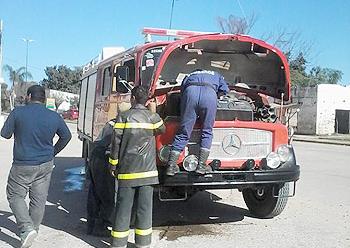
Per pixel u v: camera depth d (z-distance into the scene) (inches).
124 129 229.0
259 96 316.2
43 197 241.3
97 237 262.2
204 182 256.2
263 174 267.3
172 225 293.7
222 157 265.1
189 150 256.1
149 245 236.7
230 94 297.6
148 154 231.6
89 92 465.1
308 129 1603.1
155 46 292.4
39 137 233.3
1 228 274.8
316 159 732.7
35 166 232.7
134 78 297.1
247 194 331.6
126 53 323.0
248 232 279.0
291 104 304.8
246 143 268.8
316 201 374.3
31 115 232.7
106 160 260.4
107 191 260.2
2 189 390.6
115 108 320.2
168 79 292.8
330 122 1599.4
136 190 233.5
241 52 285.3
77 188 415.8
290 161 277.9
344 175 537.3
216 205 355.9
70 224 289.9
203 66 295.7
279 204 301.6
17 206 232.1
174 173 250.2
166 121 258.2
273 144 274.4
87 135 458.0
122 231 232.5
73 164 589.3
